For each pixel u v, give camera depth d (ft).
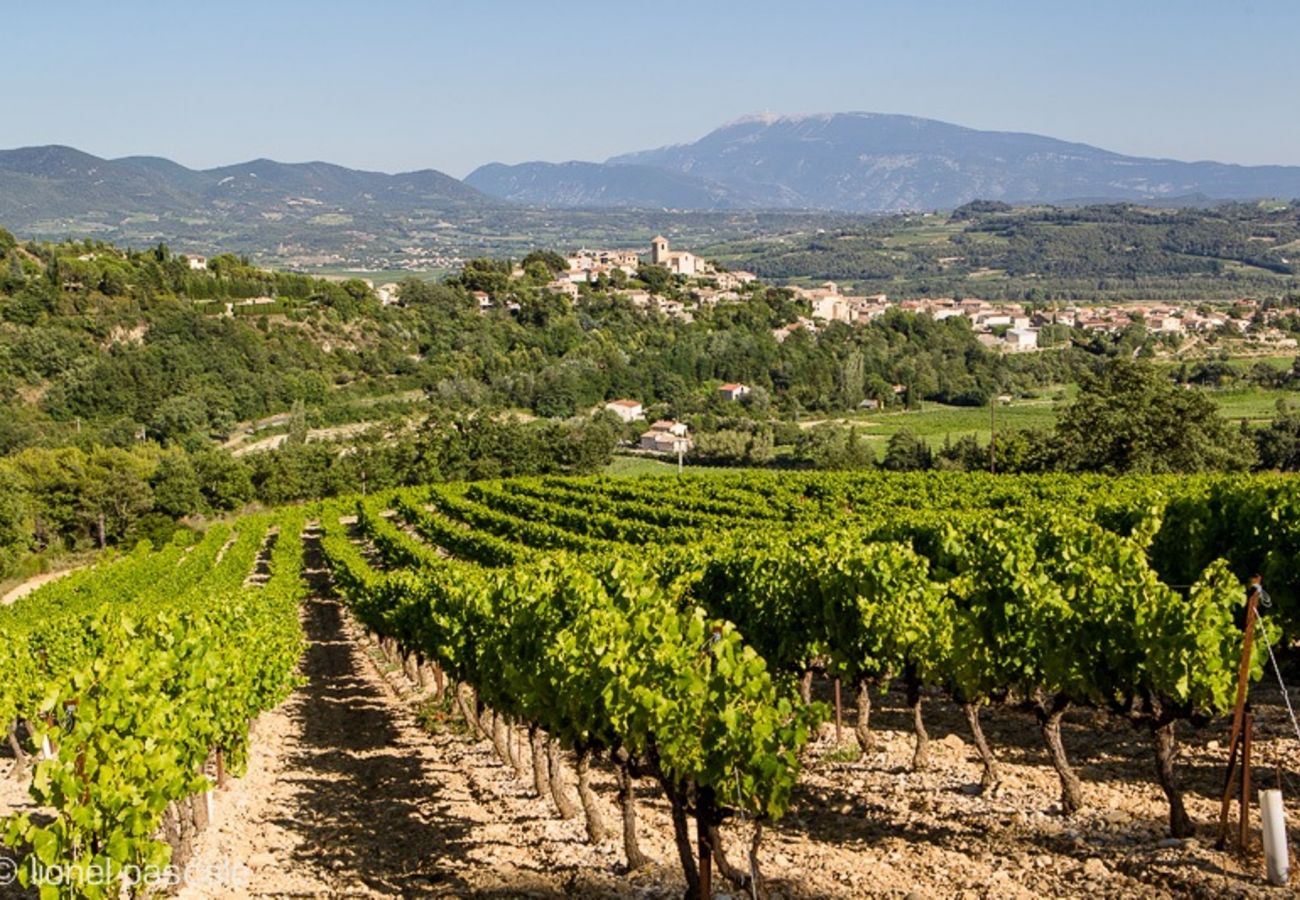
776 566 53.72
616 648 34.55
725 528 108.47
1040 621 35.70
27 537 188.65
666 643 32.68
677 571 63.62
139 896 33.09
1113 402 150.41
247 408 297.53
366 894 36.19
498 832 42.42
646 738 31.40
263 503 238.68
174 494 220.43
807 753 46.85
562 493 176.86
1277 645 47.70
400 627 74.64
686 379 352.49
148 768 33.60
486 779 52.11
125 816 32.07
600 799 45.16
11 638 64.34
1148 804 35.14
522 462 250.98
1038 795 37.68
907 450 227.40
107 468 216.13
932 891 30.32
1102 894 28.71
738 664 30.04
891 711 53.21
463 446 253.85
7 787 56.54
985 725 48.32
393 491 224.12
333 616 132.57
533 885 35.24
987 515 78.02
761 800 29.14
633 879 34.63
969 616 38.47
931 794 39.37
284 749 64.90
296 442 263.08
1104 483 118.83
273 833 45.27
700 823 30.94
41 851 30.14
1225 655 32.17
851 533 69.41
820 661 51.83
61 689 36.99
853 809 38.91
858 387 334.03
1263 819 27.89
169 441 262.47
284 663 69.21
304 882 38.14
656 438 284.41
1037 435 186.60
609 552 88.79
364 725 71.67
